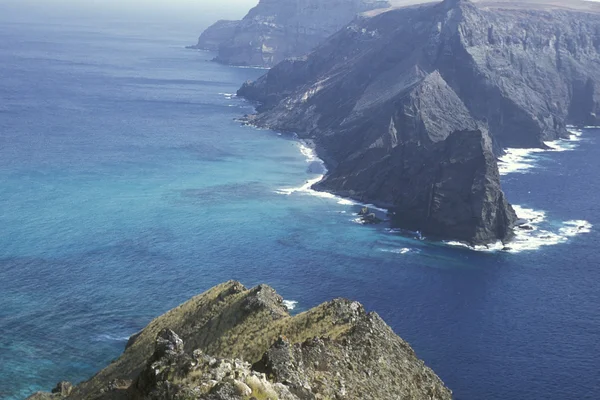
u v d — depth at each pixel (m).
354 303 69.38
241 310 81.38
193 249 162.00
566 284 152.50
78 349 114.19
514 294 145.62
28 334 118.56
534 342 124.44
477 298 142.62
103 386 72.06
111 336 119.06
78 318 125.06
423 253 168.62
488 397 106.38
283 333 68.62
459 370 113.75
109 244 162.75
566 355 120.38
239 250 162.50
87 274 145.00
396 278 151.25
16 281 140.25
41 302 131.25
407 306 137.12
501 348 121.75
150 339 87.50
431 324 129.75
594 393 108.94
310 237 174.62
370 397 49.09
